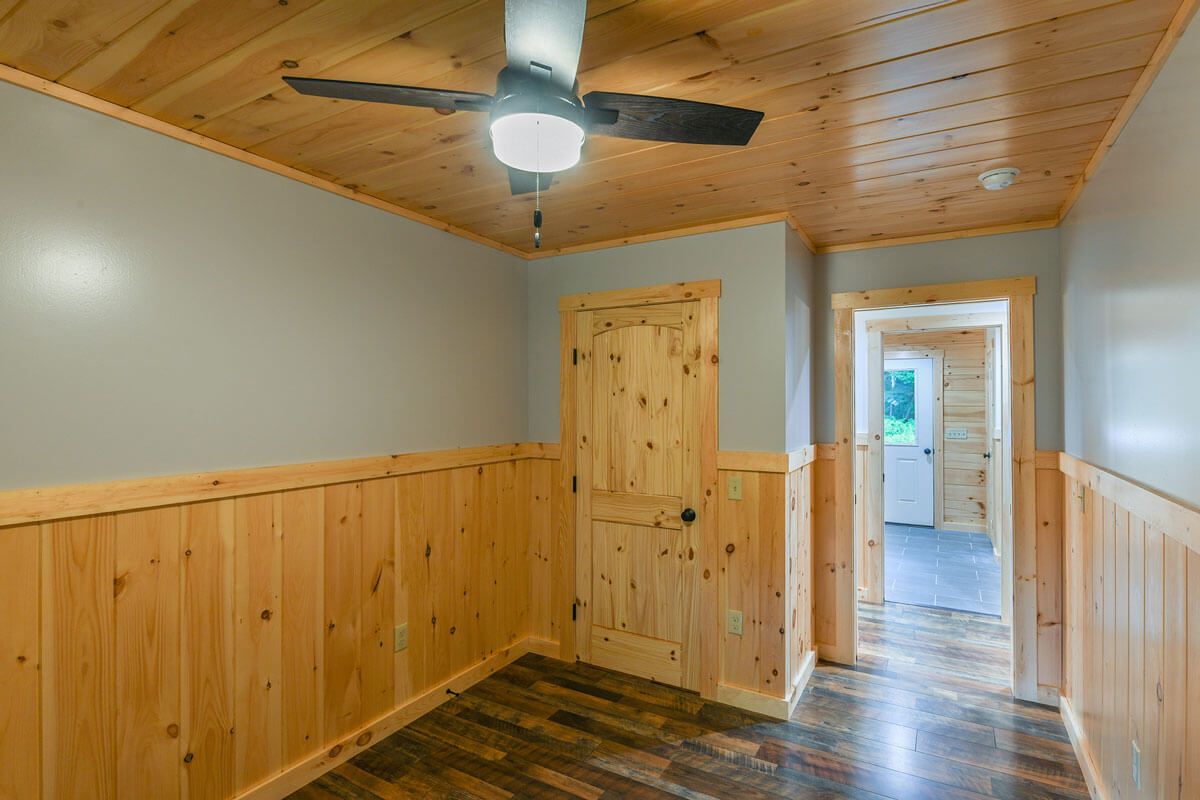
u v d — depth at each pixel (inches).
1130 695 72.9
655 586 127.4
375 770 96.3
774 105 71.9
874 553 179.5
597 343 134.7
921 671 133.0
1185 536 54.1
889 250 131.4
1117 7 53.2
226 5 53.7
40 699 65.6
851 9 53.8
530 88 50.3
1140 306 68.1
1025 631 119.2
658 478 127.0
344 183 98.1
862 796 89.9
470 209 111.7
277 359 89.4
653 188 100.3
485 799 89.4
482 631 128.7
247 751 85.0
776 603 113.3
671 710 115.4
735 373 117.9
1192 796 54.5
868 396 181.2
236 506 84.0
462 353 123.9
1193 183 52.8
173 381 77.2
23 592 64.4
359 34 58.4
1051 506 116.7
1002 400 169.9
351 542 100.2
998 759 99.1
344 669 98.8
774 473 113.6
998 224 120.3
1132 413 71.6
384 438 106.0
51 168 66.7
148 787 74.3
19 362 64.2
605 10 53.7
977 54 60.9
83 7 53.6
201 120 76.1
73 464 68.1
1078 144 82.6
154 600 75.1
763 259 115.2
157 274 75.8
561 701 118.7
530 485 143.6
